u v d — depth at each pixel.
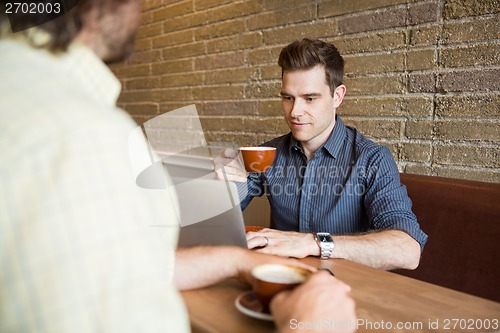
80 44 0.52
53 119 0.42
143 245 0.44
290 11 2.05
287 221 1.71
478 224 1.33
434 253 1.43
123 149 0.46
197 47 2.56
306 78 1.50
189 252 0.81
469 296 0.79
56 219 0.40
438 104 1.63
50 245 0.40
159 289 0.45
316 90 1.50
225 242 0.87
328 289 0.60
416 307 0.73
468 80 1.54
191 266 0.78
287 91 1.54
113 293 0.41
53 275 0.39
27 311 0.39
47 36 0.49
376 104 1.80
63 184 0.40
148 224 0.46
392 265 1.13
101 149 0.43
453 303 0.75
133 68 3.05
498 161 1.50
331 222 1.56
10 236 0.39
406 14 1.68
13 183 0.39
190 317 0.66
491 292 1.28
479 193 1.36
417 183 1.54
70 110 0.44
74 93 0.47
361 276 0.90
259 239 1.08
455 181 1.45
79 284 0.40
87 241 0.41
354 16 1.83
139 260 0.44
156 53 2.85
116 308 0.41
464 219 1.37
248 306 0.66
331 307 0.58
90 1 0.50
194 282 0.77
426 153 1.68
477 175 1.55
